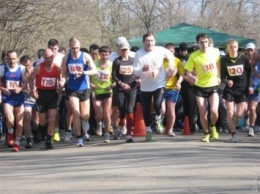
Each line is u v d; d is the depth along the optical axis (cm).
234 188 930
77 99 1488
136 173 1070
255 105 1677
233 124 1509
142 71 1477
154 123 1705
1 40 2875
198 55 1470
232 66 1493
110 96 1590
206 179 1000
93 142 1574
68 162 1234
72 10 3238
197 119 1822
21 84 1490
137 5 5403
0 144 1706
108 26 5250
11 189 983
